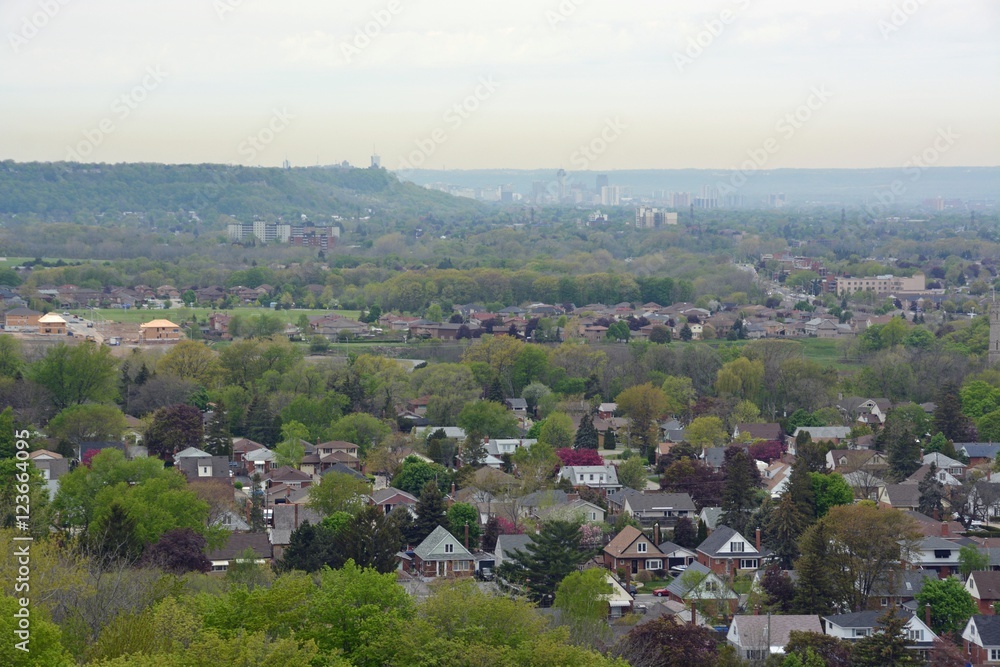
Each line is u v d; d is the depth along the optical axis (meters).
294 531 104.88
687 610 94.88
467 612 67.56
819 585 95.69
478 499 128.88
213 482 127.44
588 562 110.88
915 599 97.75
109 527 93.31
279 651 55.50
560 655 62.69
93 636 65.19
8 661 54.34
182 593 73.81
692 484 135.88
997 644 88.06
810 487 120.00
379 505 126.00
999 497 127.56
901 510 121.62
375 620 64.56
